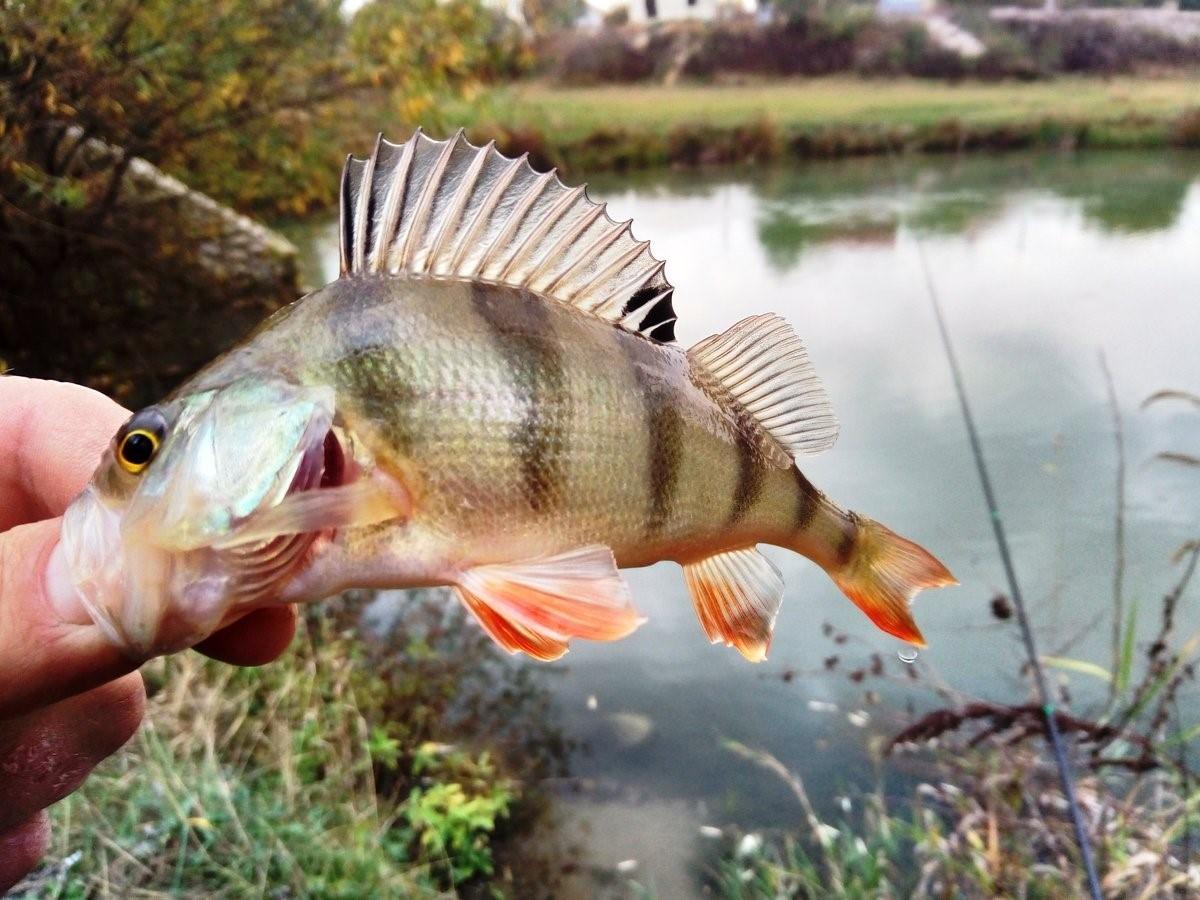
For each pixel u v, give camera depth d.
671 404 0.14
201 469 0.11
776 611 0.16
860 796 0.38
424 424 0.12
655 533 0.14
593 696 0.45
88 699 0.15
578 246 0.14
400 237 0.13
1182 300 0.89
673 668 0.47
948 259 1.05
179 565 0.11
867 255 1.07
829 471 0.59
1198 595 0.45
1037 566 0.48
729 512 0.14
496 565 0.12
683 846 0.37
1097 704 0.39
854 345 0.80
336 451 0.11
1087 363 0.75
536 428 0.12
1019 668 0.41
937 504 0.54
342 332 0.12
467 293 0.13
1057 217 1.21
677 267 1.04
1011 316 0.87
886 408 0.68
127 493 0.11
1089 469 0.58
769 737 0.41
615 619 0.12
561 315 0.13
